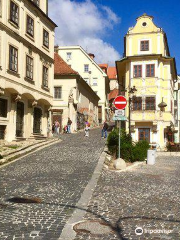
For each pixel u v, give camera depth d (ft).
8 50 71.61
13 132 76.38
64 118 136.36
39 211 23.26
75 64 218.38
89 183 33.76
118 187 32.58
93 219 21.52
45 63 92.22
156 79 117.08
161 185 34.55
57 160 52.19
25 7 80.18
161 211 23.72
